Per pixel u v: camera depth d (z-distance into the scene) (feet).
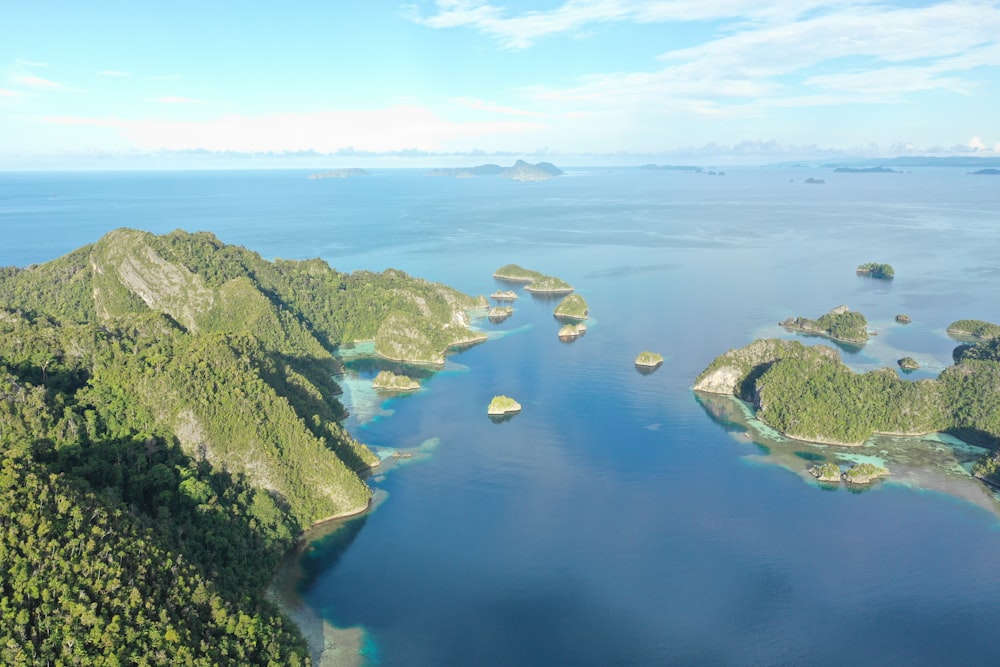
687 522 434.71
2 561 265.75
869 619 348.38
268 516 396.37
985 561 396.16
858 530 426.92
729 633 338.54
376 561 392.47
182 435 407.44
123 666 257.75
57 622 259.39
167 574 302.04
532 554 400.47
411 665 316.60
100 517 300.81
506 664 317.63
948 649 329.11
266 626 307.78
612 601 361.10
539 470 502.79
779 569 387.96
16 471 301.84
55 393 395.14
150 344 483.92
